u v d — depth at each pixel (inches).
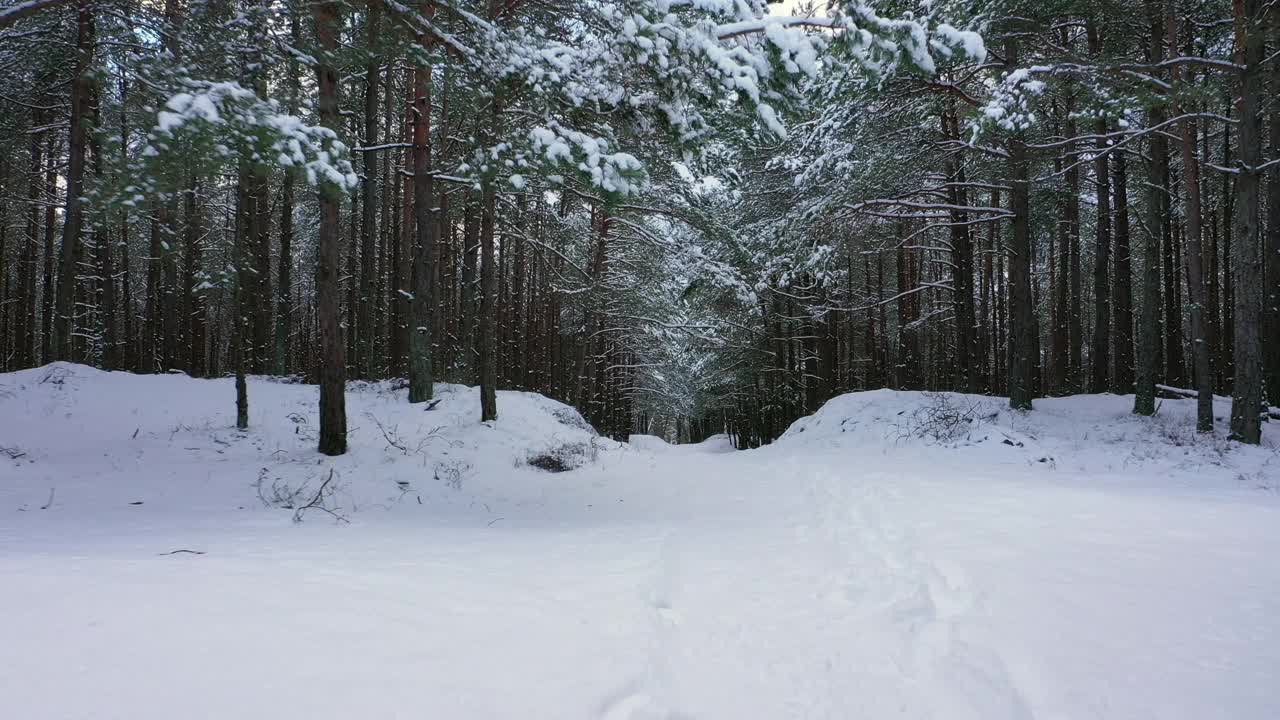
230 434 418.6
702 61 240.2
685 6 248.5
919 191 606.2
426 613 121.6
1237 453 379.6
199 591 125.8
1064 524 206.1
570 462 463.2
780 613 135.6
